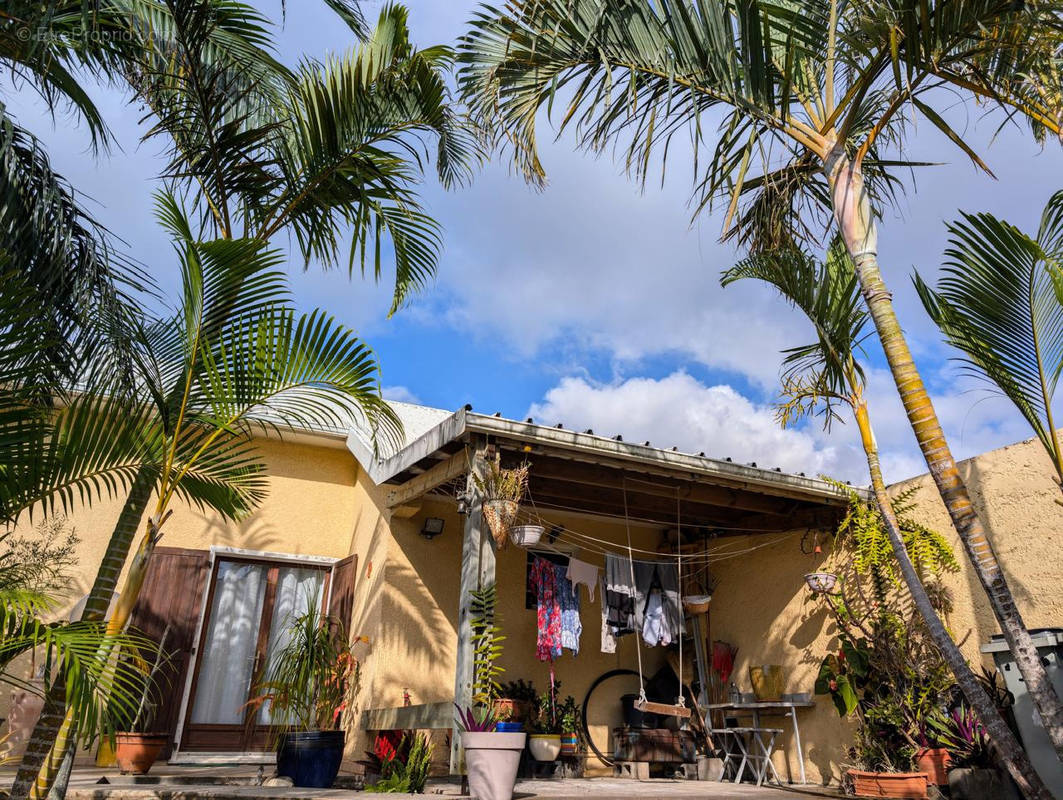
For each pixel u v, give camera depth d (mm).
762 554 8328
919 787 5328
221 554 8141
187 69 4191
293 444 8875
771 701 7480
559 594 7613
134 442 3688
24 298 2943
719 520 8523
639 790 5965
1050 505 5820
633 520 8898
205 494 4426
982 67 3818
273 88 4711
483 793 4602
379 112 4672
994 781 4953
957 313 4074
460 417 5770
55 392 3551
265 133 4395
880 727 6125
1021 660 3309
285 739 5727
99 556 7609
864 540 6793
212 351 3775
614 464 6410
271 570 8422
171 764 7180
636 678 8828
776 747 7551
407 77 4746
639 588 7969
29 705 6613
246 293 3807
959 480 3545
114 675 2869
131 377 3682
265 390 3939
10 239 3371
